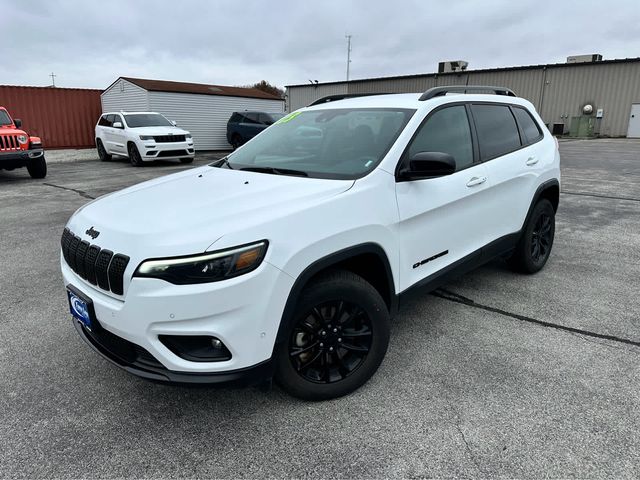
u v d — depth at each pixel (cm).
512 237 409
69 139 2086
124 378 293
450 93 362
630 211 758
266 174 304
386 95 376
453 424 245
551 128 3234
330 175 285
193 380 220
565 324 358
